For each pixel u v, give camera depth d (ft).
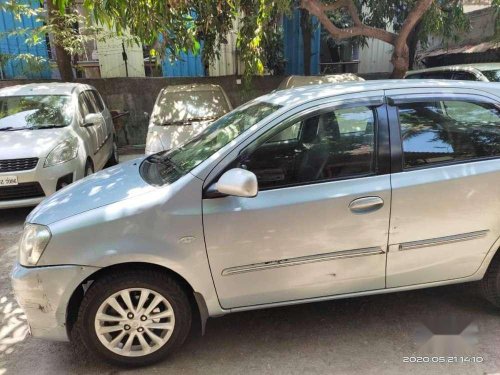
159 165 10.29
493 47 31.60
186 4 20.72
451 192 8.75
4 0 28.40
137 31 16.10
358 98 8.93
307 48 35.76
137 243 7.96
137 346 8.60
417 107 9.02
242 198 8.25
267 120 8.71
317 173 8.64
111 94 31.73
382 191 8.52
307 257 8.55
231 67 36.68
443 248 9.00
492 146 9.17
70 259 7.89
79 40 27.50
